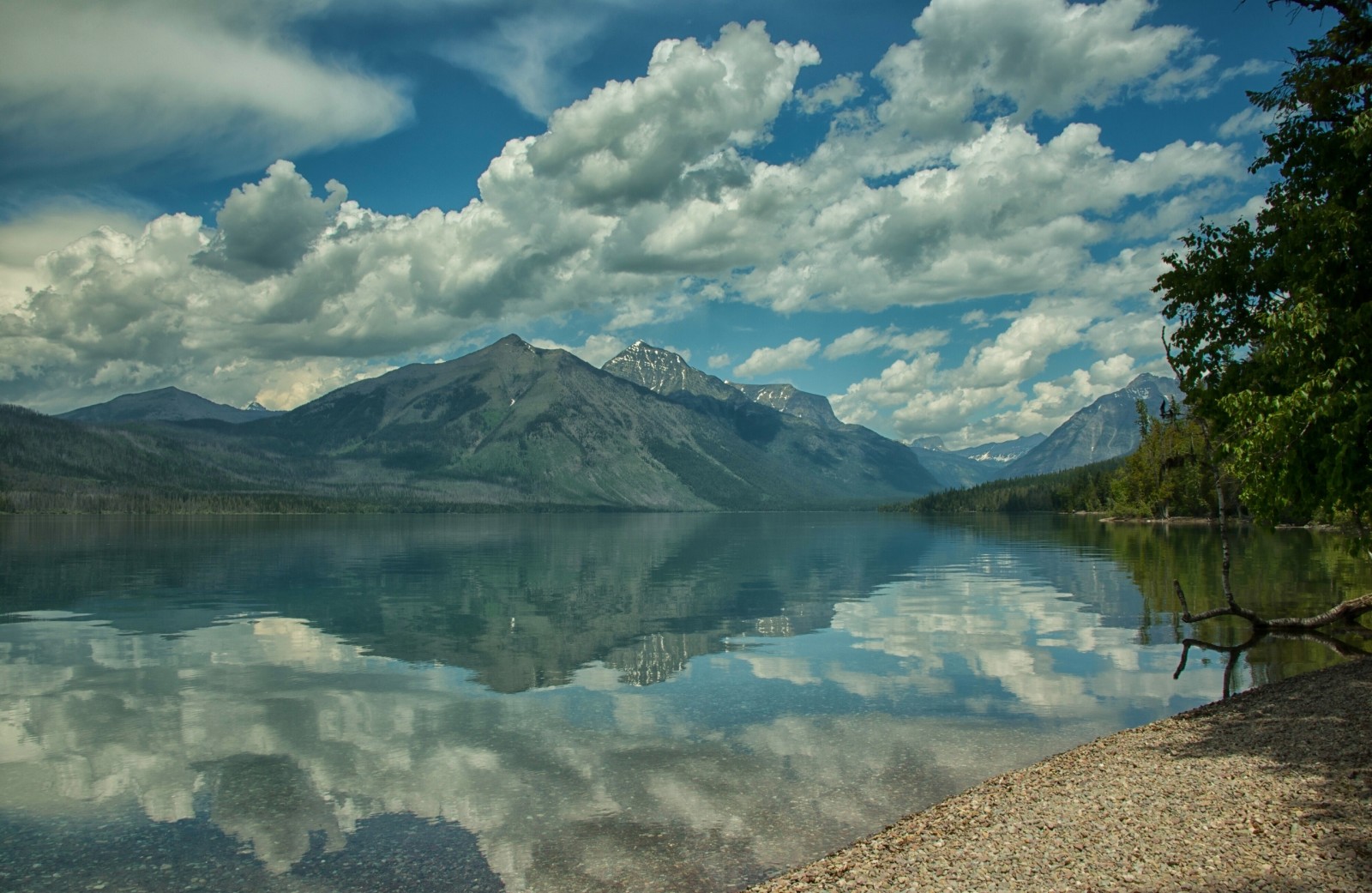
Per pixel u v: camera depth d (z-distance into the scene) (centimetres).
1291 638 3469
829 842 1531
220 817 1722
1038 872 1194
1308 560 7112
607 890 1362
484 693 2800
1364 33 1933
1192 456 3061
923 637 3847
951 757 2028
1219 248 2195
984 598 5356
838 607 4997
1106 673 2959
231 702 2695
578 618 4647
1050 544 11225
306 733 2320
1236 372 2119
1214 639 3591
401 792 1850
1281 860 1143
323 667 3250
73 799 1830
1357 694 2077
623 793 1820
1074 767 1769
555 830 1623
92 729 2377
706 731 2297
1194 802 1427
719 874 1408
